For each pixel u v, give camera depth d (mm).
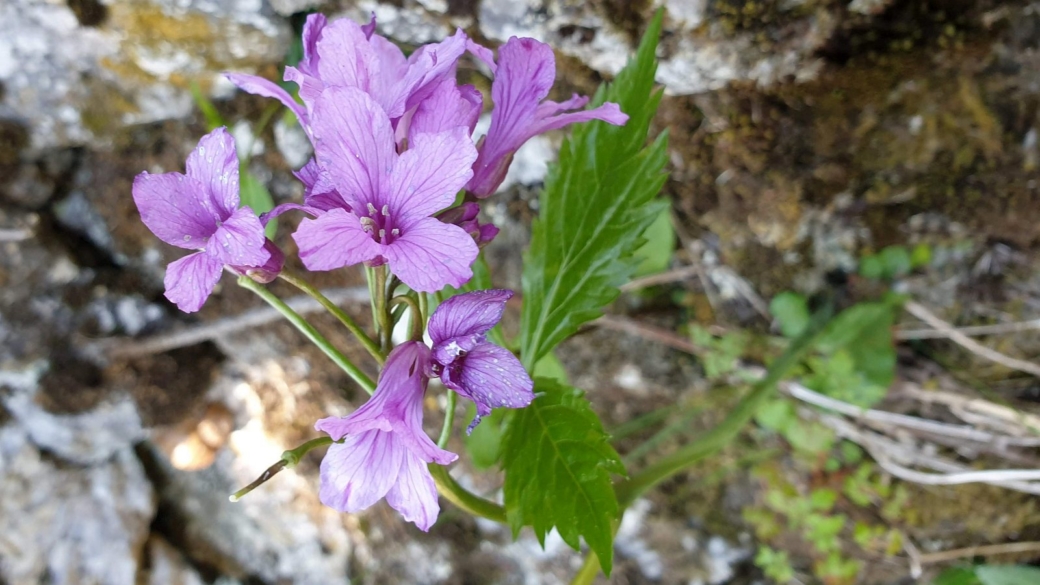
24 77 142
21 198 158
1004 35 118
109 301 171
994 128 124
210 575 203
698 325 157
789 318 149
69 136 152
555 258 114
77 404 176
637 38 125
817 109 130
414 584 195
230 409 193
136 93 146
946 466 150
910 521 158
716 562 176
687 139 139
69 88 144
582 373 166
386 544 195
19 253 160
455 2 127
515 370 80
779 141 134
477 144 89
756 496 168
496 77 87
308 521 198
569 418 102
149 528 199
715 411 162
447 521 188
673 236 151
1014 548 154
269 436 191
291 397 186
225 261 72
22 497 182
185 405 185
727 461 166
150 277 173
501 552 188
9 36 135
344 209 74
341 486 78
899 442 152
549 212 114
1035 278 135
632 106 108
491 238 89
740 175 139
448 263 72
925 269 140
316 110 73
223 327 174
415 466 79
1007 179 127
